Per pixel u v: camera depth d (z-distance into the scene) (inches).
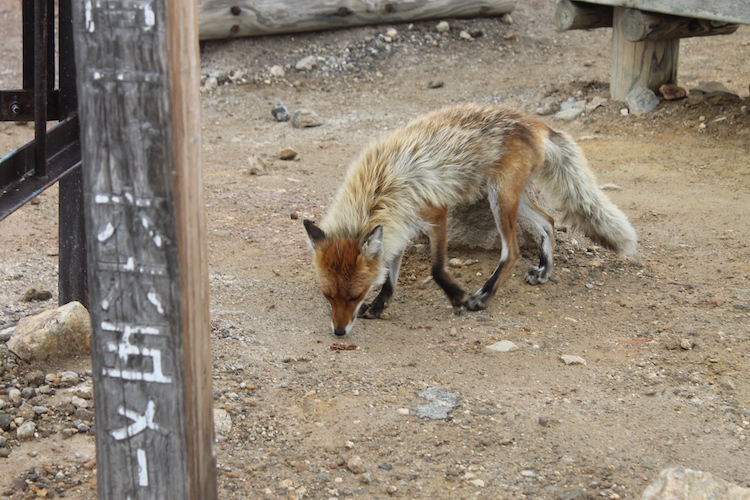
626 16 384.2
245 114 448.5
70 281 176.2
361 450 131.0
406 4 525.0
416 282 231.9
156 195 79.8
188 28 79.6
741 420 143.3
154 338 83.9
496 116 219.6
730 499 105.5
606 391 156.6
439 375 163.8
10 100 153.7
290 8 505.4
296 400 148.5
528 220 244.5
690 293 213.3
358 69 500.7
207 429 91.4
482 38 536.1
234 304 202.5
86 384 148.0
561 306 209.2
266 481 120.6
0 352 157.5
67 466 122.1
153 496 89.0
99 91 78.4
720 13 333.4
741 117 375.6
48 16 154.2
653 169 334.6
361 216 194.7
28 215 268.8
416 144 207.9
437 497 117.8
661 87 407.8
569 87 448.8
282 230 267.4
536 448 132.9
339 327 183.9
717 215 278.5
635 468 126.6
